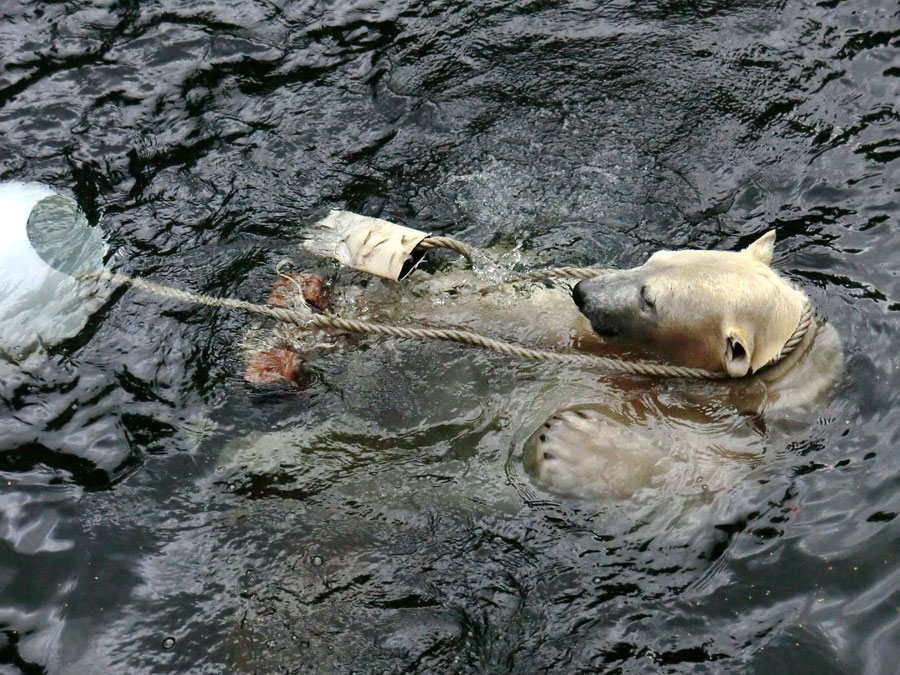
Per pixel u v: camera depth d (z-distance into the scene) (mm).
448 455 4879
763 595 4230
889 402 5059
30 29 7637
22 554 4453
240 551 4457
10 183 6328
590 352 5438
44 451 4898
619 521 4562
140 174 6527
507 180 6641
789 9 8055
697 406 5113
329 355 5332
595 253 6082
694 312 5098
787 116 7148
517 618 4180
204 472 4801
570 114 7180
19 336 5375
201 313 5566
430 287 5711
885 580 4234
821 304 5664
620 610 4207
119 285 5707
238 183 6504
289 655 4062
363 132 6957
